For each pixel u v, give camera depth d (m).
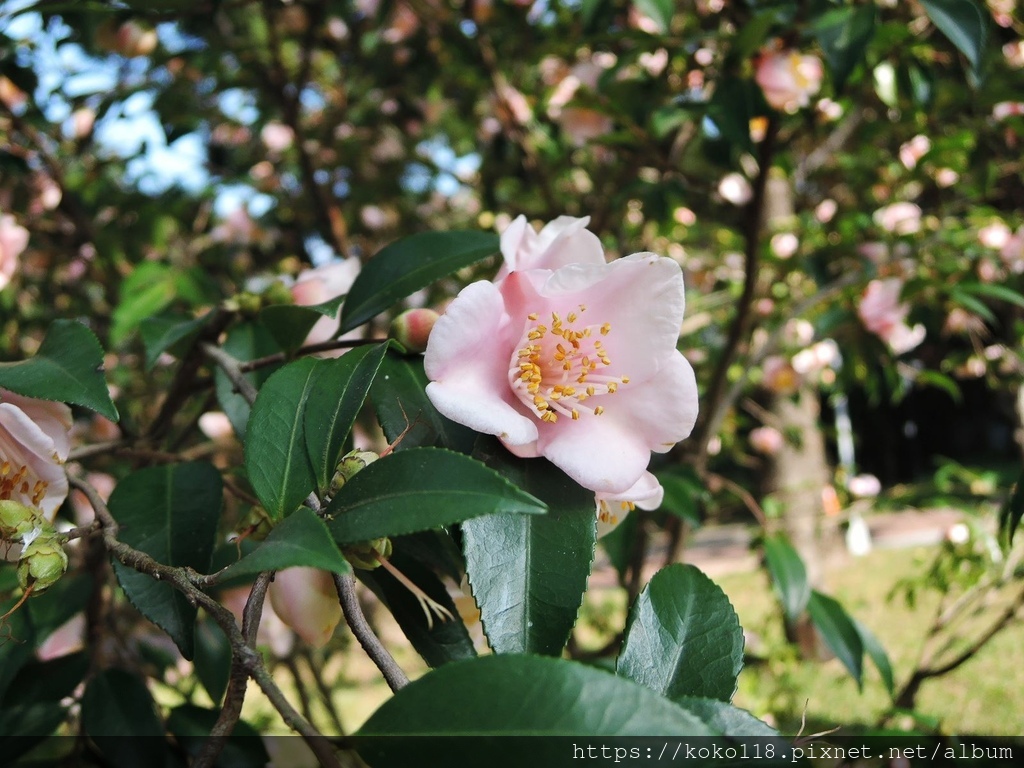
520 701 0.14
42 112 0.63
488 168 0.96
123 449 0.30
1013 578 0.56
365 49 0.95
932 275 0.61
